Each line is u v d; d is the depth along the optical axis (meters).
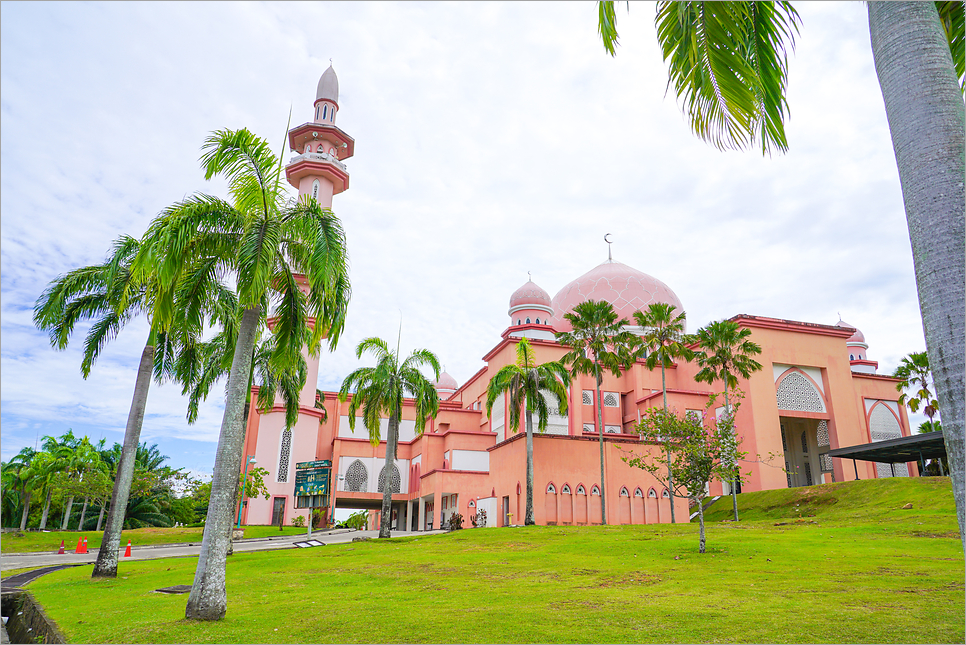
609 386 50.62
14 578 17.77
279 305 13.66
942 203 5.12
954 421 4.82
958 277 4.94
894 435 50.00
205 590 10.89
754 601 11.21
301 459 46.59
